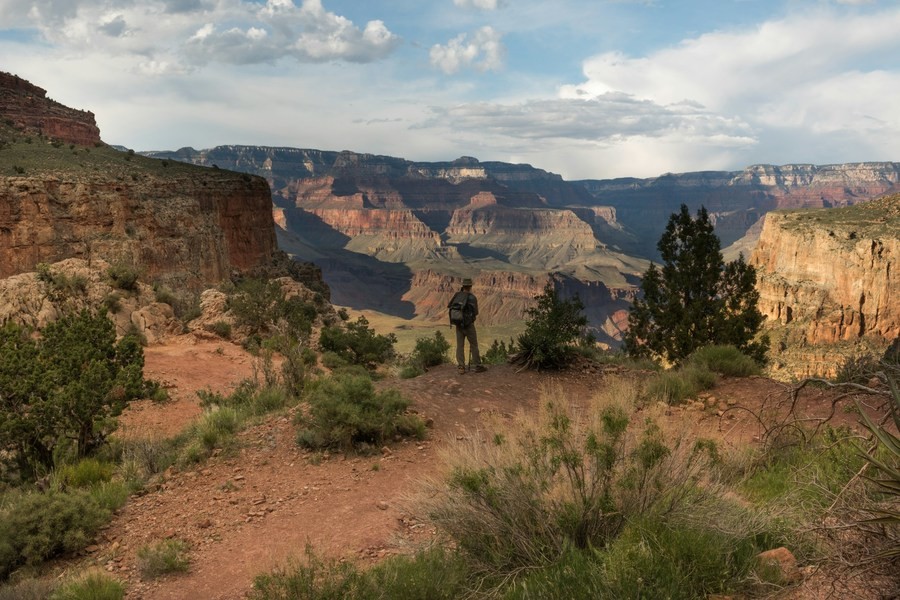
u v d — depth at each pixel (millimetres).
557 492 5242
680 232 19031
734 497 5707
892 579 3512
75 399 13078
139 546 7531
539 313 14352
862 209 132375
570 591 4180
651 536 4480
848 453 5902
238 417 12453
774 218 137375
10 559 7398
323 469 9453
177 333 32531
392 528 7016
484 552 5207
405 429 10477
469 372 13883
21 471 12766
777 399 10500
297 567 5414
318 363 28656
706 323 18016
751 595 4051
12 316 29578
